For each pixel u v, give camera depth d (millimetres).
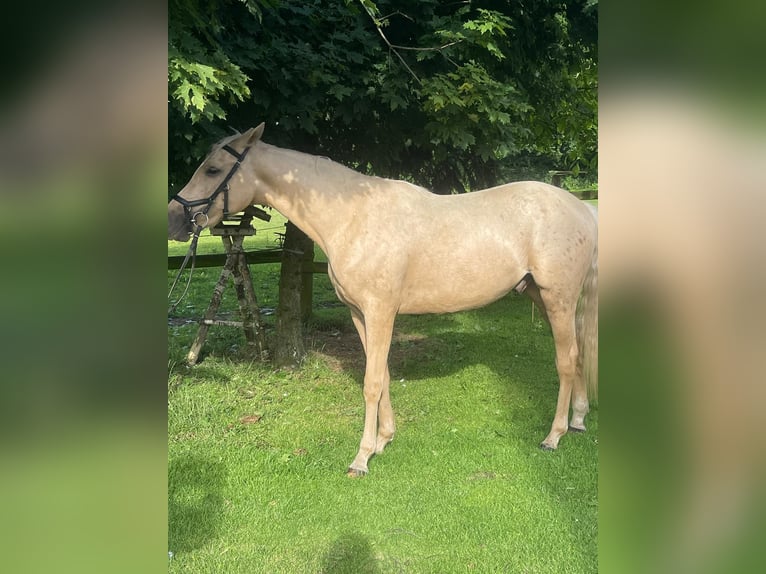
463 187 7020
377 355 3486
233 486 3309
